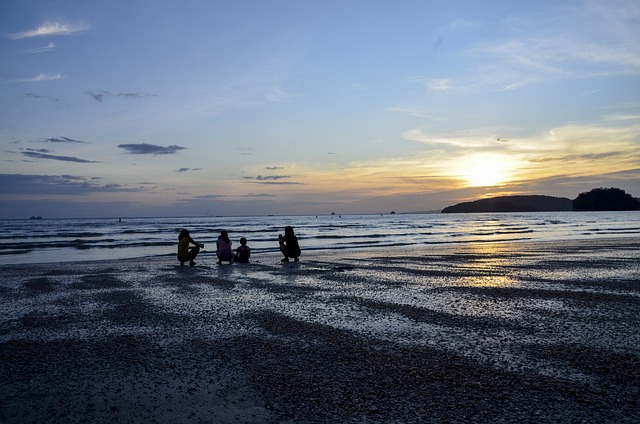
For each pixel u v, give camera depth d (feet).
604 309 30.68
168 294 39.75
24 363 20.39
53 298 38.22
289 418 14.20
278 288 42.42
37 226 293.64
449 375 17.90
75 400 15.99
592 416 13.94
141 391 16.78
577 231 168.76
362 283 44.98
